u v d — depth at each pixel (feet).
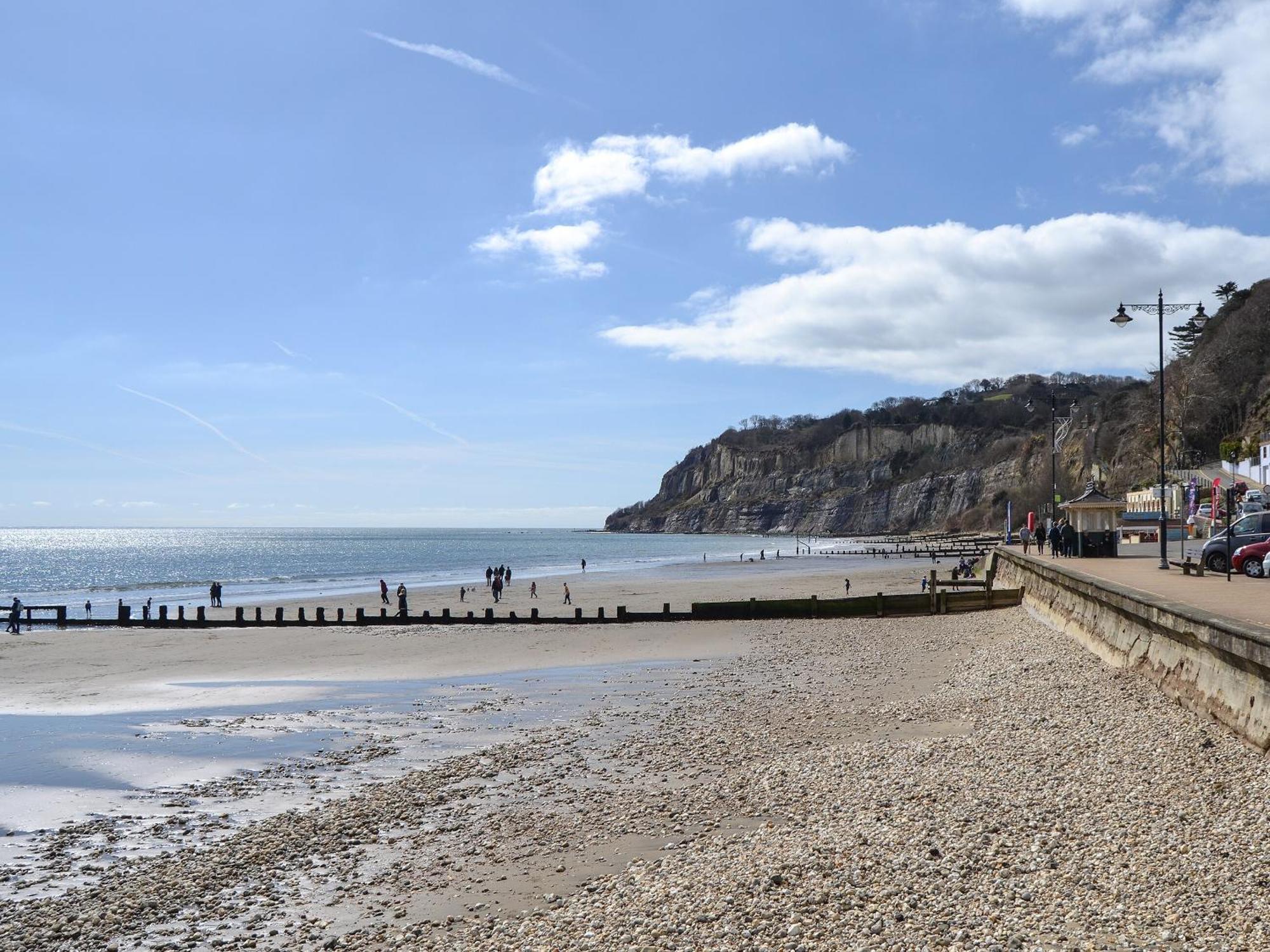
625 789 48.14
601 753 57.00
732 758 53.52
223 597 238.89
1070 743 46.68
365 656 111.65
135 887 36.88
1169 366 444.96
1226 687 44.34
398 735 65.46
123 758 59.41
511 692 83.56
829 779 45.80
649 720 67.77
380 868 37.93
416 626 148.46
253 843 41.83
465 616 149.28
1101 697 56.85
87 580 354.54
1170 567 115.55
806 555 454.40
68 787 52.70
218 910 34.19
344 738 64.85
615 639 124.06
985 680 72.59
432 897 34.40
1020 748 47.44
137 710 77.36
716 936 27.04
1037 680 67.77
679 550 637.71
